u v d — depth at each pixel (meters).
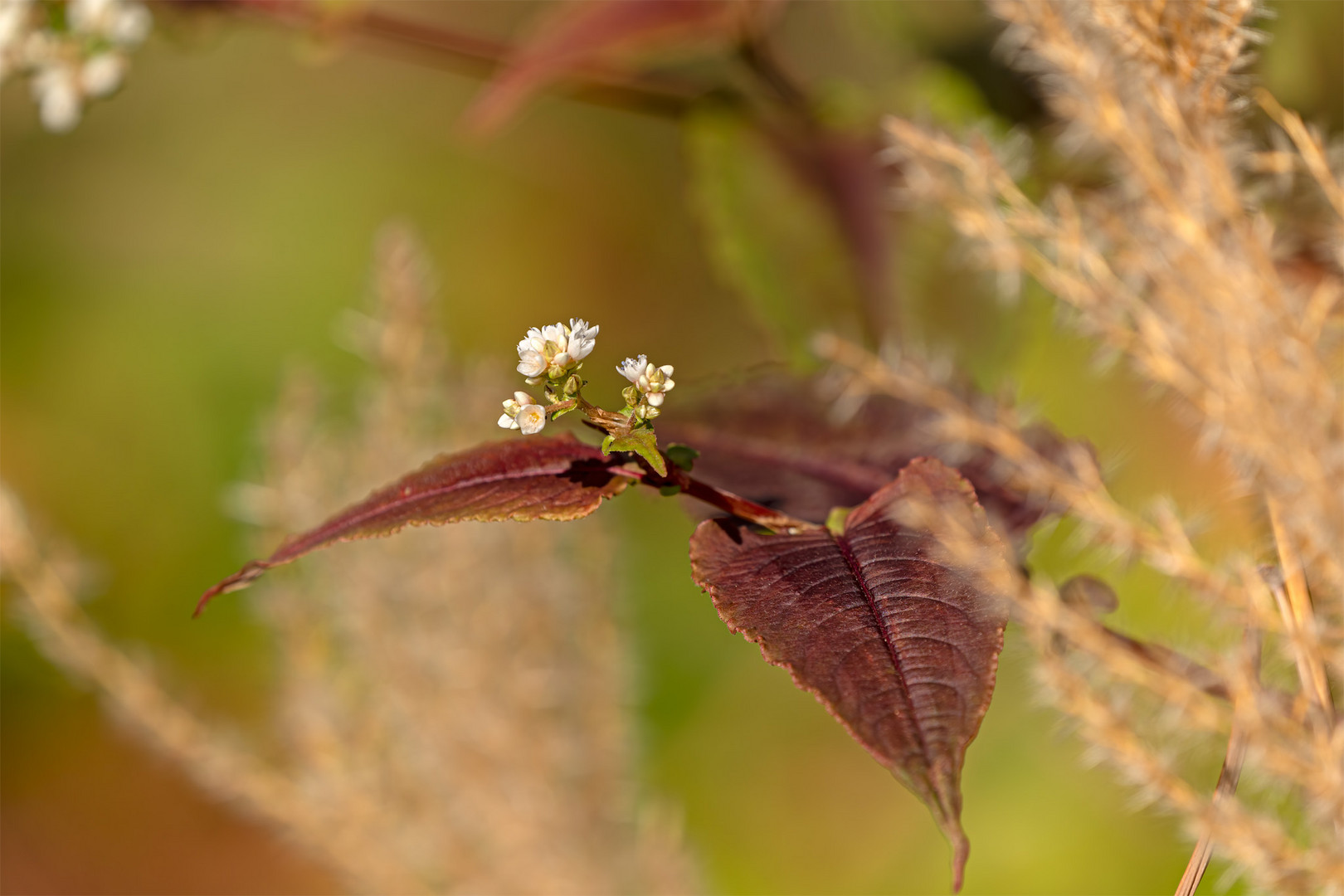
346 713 0.94
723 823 1.51
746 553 0.66
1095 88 0.69
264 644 1.73
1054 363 0.78
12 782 1.82
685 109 0.90
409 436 0.92
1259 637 0.67
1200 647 0.67
